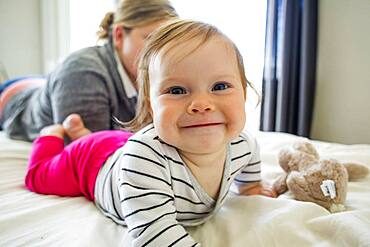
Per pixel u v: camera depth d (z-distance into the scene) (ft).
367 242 1.60
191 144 1.77
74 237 1.91
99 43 4.32
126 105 3.90
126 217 1.81
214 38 1.87
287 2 5.50
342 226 1.75
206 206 2.06
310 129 5.83
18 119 4.27
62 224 2.08
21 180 2.98
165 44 1.88
